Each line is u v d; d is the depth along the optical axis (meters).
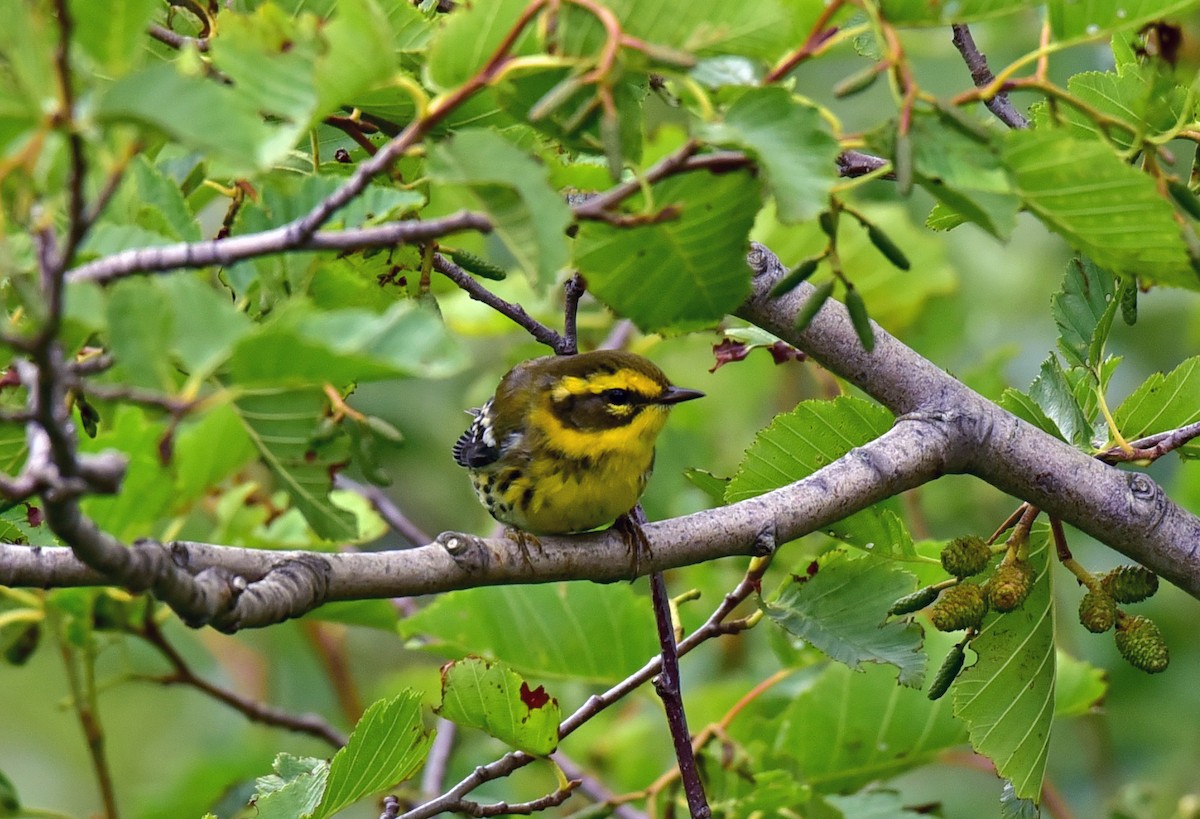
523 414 11.27
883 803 12.45
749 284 7.53
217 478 6.97
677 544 9.14
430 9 9.80
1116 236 7.04
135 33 5.63
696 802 10.02
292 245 6.30
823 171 6.36
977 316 20.05
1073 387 10.54
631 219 6.48
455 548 8.63
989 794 17.92
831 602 10.18
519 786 16.66
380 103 8.83
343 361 5.75
